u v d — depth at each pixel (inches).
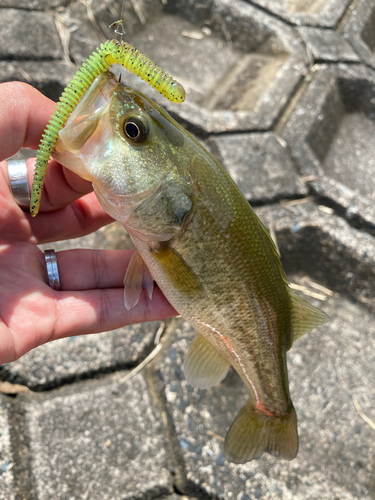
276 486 10.3
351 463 11.1
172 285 8.2
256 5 21.0
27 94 8.2
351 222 15.2
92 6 18.2
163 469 10.2
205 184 7.8
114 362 11.3
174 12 21.5
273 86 18.3
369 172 18.6
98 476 9.8
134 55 7.0
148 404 11.0
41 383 10.7
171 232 7.8
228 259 8.0
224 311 8.4
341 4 22.5
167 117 7.9
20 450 9.9
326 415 11.8
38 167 7.5
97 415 10.6
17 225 9.8
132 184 7.5
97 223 11.1
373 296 14.4
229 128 16.5
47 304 8.6
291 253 15.0
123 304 9.2
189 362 9.3
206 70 19.8
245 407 9.8
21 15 16.3
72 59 16.3
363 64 20.7
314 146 17.8
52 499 9.4
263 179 15.5
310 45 20.2
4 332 7.6
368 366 13.0
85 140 7.2
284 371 9.2
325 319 9.3
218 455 10.5
